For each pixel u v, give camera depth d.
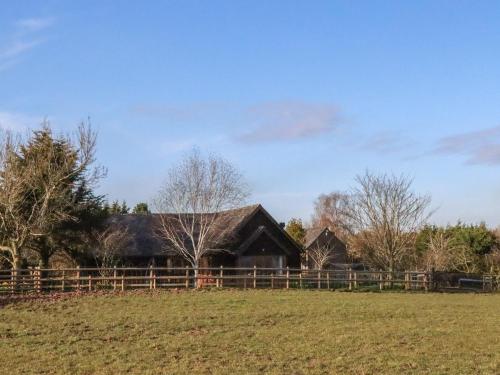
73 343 18.84
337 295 33.62
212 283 38.34
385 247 45.28
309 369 15.63
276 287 37.38
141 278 33.72
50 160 36.91
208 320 23.38
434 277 41.47
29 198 36.06
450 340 19.92
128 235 45.28
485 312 27.70
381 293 36.56
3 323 22.33
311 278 37.84
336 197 99.25
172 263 45.75
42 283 33.38
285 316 24.81
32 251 41.78
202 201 45.06
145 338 19.75
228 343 18.98
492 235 59.72
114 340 19.38
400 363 16.30
